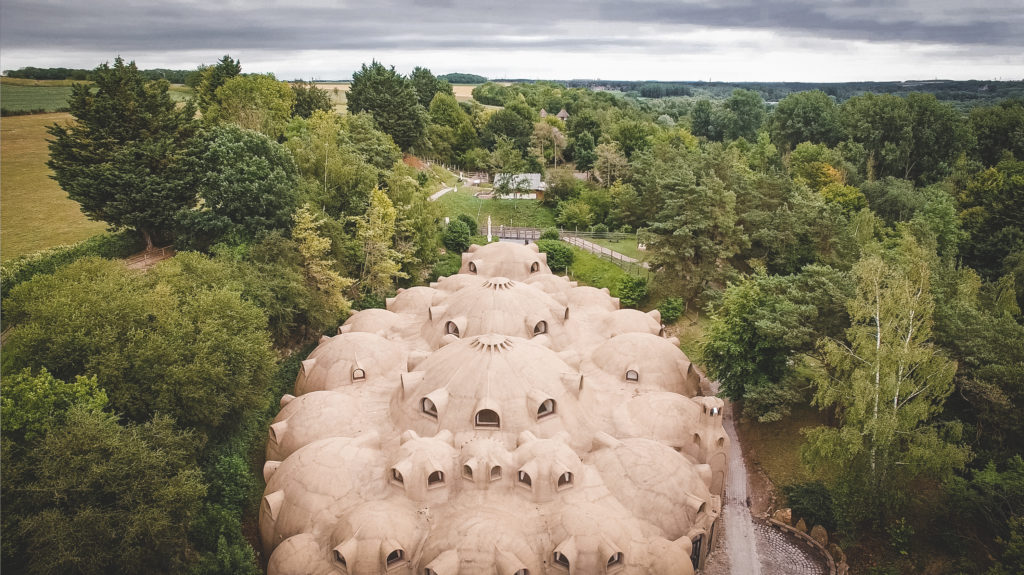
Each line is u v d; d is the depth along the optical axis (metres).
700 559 40.91
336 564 34.94
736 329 54.75
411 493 38.44
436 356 47.28
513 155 133.00
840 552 42.53
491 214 117.94
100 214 60.75
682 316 77.19
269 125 91.88
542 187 129.25
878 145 131.62
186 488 33.50
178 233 63.25
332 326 66.38
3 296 50.62
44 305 38.53
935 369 40.38
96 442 31.44
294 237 63.84
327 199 73.75
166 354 39.41
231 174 62.25
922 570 41.12
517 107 186.62
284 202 65.44
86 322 38.16
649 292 82.25
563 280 69.44
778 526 45.75
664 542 36.56
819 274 53.56
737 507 47.91
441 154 155.00
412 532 36.12
